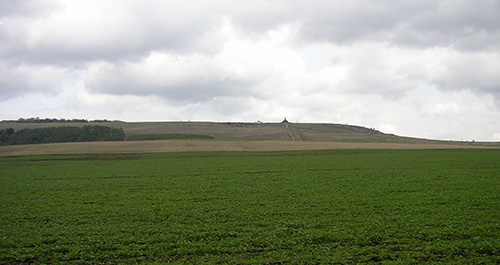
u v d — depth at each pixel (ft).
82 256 54.95
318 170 148.05
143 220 74.54
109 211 82.58
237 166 167.53
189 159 205.46
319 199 91.04
